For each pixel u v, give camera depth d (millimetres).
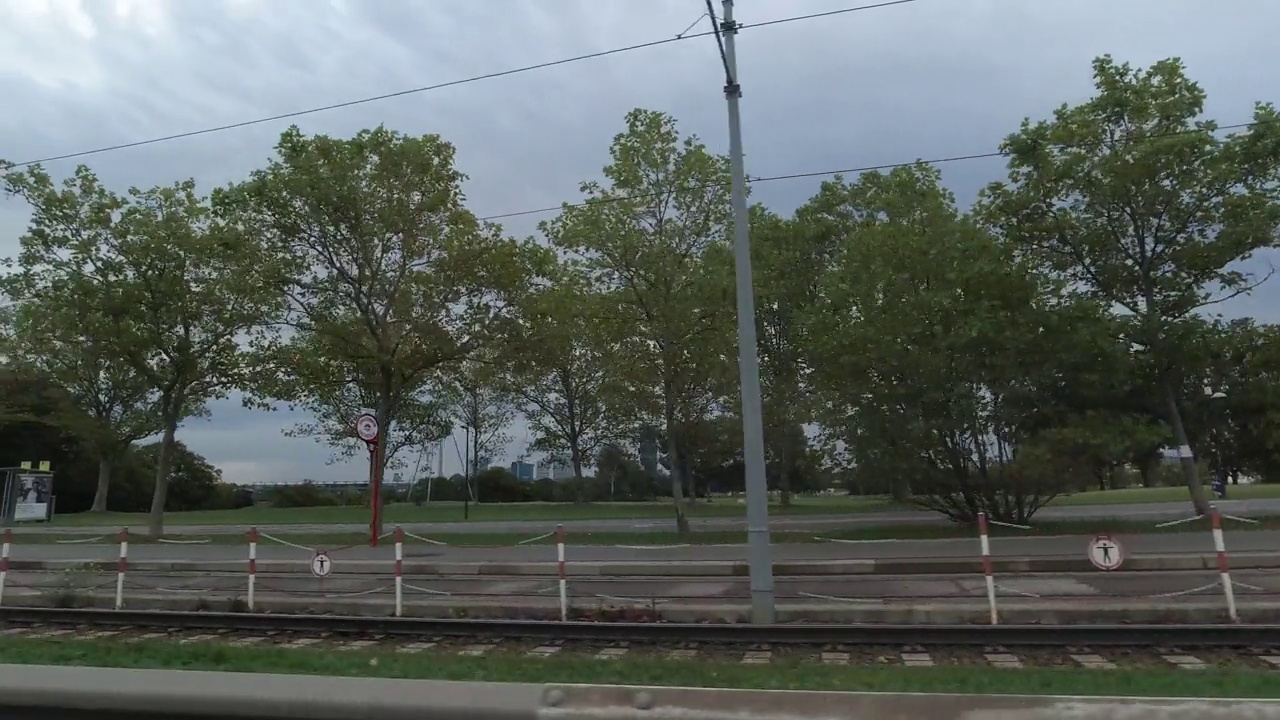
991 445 22047
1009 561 15219
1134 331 21875
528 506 50656
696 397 27234
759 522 11594
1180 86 21984
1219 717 3006
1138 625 10234
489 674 8289
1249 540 18000
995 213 23391
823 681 7828
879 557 16875
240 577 16719
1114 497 39875
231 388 27312
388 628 11461
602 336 26281
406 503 58469
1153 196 21641
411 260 24734
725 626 10703
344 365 26672
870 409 22188
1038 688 7445
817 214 42750
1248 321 23000
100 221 25281
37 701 3531
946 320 22219
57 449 54031
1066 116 22750
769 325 42594
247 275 24438
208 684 3467
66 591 14641
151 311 26234
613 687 3348
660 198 25250
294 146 23562
